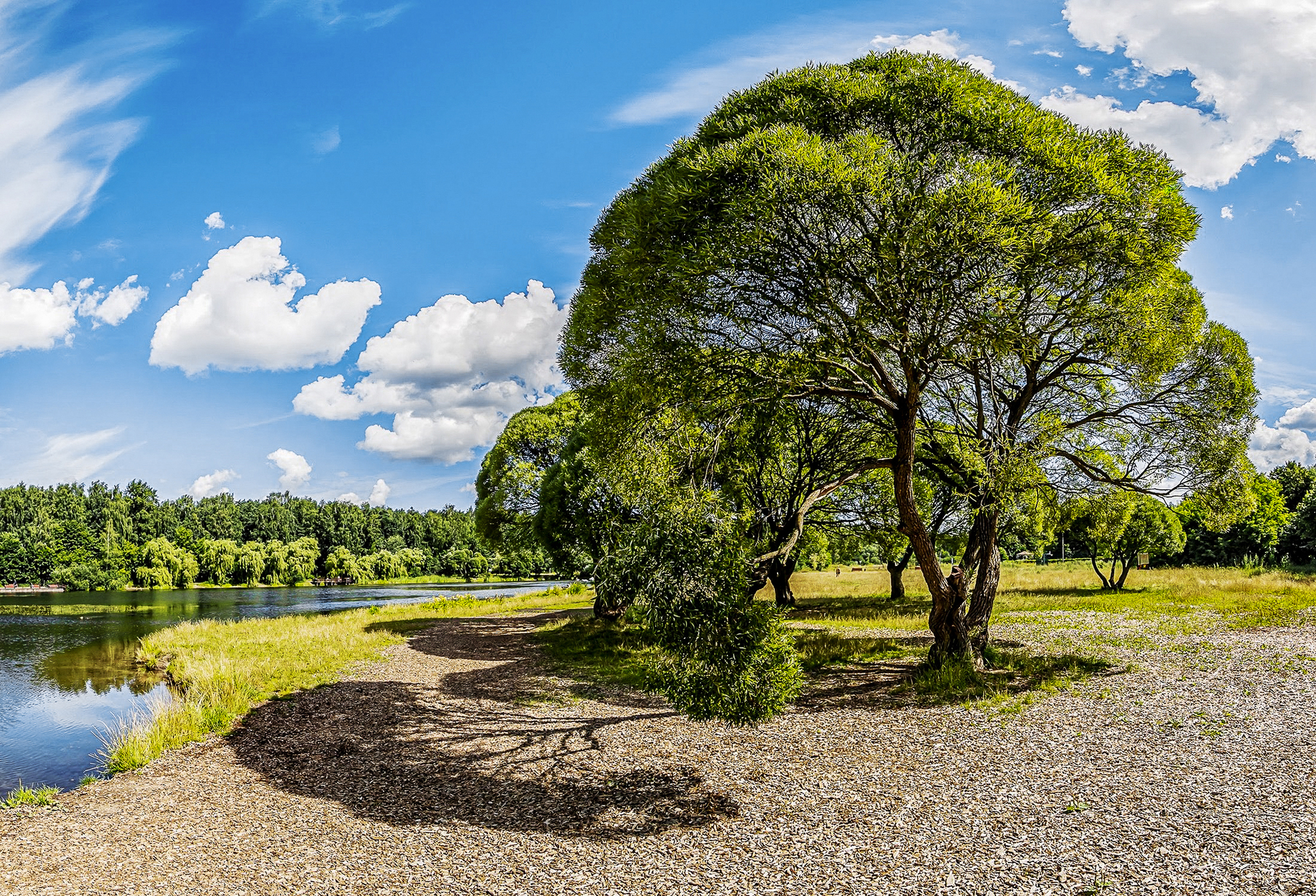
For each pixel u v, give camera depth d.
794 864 6.72
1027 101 12.65
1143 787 8.18
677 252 10.81
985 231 9.47
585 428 26.25
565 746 11.31
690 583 9.55
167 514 121.88
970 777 8.88
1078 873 6.22
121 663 22.70
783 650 9.66
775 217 9.89
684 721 12.67
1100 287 12.72
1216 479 15.55
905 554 33.56
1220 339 15.16
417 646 23.38
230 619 38.78
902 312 10.36
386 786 9.62
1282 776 8.23
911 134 11.73
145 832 8.10
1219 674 13.73
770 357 11.55
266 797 9.27
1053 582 38.25
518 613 36.38
